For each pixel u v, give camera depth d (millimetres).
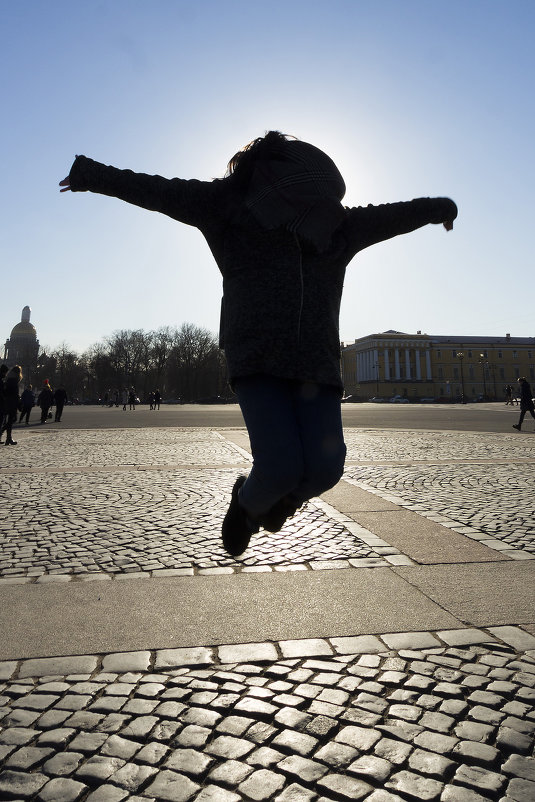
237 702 2125
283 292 1678
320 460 1676
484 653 2551
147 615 3031
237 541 1981
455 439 15109
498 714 2033
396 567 3875
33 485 7555
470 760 1768
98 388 109250
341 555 4172
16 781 1679
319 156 1735
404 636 2734
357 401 101562
